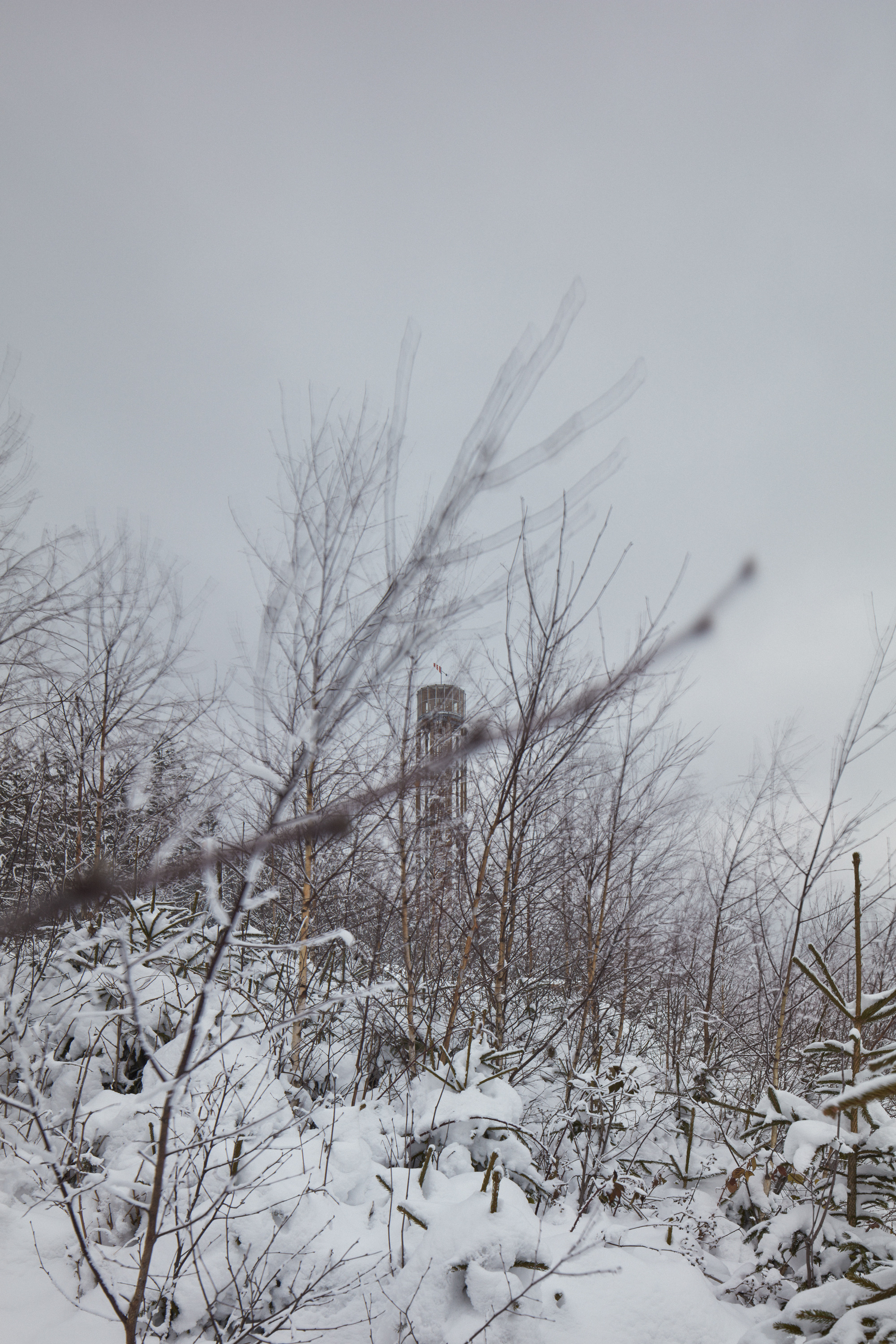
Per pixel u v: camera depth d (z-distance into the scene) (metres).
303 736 1.44
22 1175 4.66
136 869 1.93
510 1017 8.09
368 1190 4.74
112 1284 3.78
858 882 4.47
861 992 4.47
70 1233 4.37
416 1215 4.18
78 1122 4.96
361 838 6.36
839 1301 3.59
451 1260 3.79
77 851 6.66
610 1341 3.58
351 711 1.41
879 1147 4.04
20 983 5.72
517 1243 3.85
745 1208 5.34
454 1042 7.18
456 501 1.13
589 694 1.38
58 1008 5.87
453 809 6.52
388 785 1.55
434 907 7.43
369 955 7.76
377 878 7.08
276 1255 4.07
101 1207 4.50
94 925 5.63
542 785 6.71
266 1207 3.84
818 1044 4.62
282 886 7.13
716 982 8.76
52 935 5.66
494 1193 4.03
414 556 1.18
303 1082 6.22
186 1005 5.90
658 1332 3.70
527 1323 3.56
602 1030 8.47
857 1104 3.62
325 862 6.59
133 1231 4.48
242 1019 2.72
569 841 7.62
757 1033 8.05
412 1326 3.59
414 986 6.59
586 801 8.12
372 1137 5.39
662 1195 5.84
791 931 7.15
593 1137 6.26
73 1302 3.16
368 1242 4.25
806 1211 4.52
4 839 7.21
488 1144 5.24
